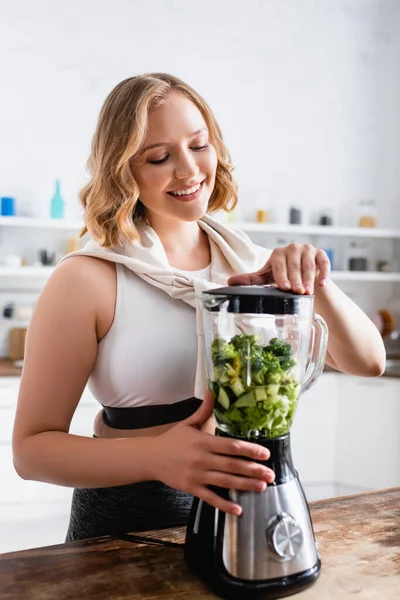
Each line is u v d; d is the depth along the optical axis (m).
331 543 1.00
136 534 1.04
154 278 1.20
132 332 1.20
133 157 1.16
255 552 0.84
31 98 3.65
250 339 0.83
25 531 3.11
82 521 1.24
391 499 1.19
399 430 3.45
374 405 3.51
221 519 0.86
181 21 3.88
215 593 0.85
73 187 3.74
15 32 3.60
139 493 1.18
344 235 4.25
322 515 1.11
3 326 3.70
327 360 1.33
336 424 3.64
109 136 1.17
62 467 0.99
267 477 0.84
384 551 0.97
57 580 0.88
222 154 1.29
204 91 3.95
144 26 3.81
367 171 4.29
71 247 3.68
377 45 4.26
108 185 1.20
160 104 1.14
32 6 3.62
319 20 4.14
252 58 4.04
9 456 3.19
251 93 4.04
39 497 3.25
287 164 4.13
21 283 3.73
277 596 0.84
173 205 1.18
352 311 1.21
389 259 4.34
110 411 1.25
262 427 0.85
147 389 1.21
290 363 0.84
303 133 4.16
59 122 3.71
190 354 1.22
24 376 1.11
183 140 1.14
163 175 1.15
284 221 4.12
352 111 4.24
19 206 3.66
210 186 1.21
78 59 3.71
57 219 3.57
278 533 0.85
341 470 3.63
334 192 4.23
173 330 1.21
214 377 0.86
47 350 1.11
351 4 4.19
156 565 0.93
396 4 4.27
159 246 1.25
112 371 1.20
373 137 4.29
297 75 4.12
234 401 0.84
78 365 1.13
